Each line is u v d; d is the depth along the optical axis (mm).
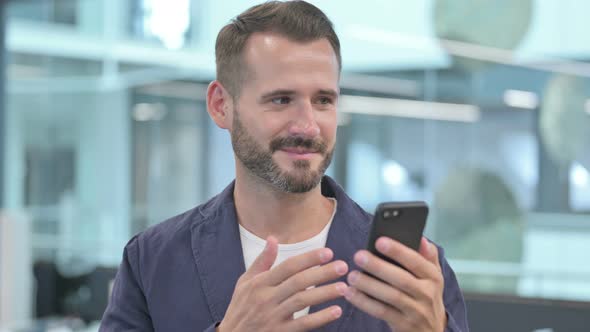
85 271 3133
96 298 2246
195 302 1119
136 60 5066
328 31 1048
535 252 4055
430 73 4297
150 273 1161
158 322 1133
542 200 4020
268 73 1009
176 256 1161
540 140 4027
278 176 1012
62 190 5203
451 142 4281
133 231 5160
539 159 4027
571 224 3959
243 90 1042
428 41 4273
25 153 5098
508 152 4121
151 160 5121
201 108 4949
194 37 4879
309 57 1009
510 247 4117
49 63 5121
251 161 1036
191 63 4926
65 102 5172
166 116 5047
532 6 3988
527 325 1727
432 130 4332
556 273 3979
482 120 4176
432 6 4254
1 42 4676
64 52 5137
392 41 4355
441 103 4285
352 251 1122
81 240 5191
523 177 4070
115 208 5176
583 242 3930
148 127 5098
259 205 1121
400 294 875
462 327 1092
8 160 4988
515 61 4059
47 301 3145
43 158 5164
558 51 3943
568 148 3957
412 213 908
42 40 5098
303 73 1001
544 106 3996
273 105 1017
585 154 3918
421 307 884
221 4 4770
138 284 1180
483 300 1773
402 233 912
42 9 5055
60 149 5184
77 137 5184
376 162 4508
